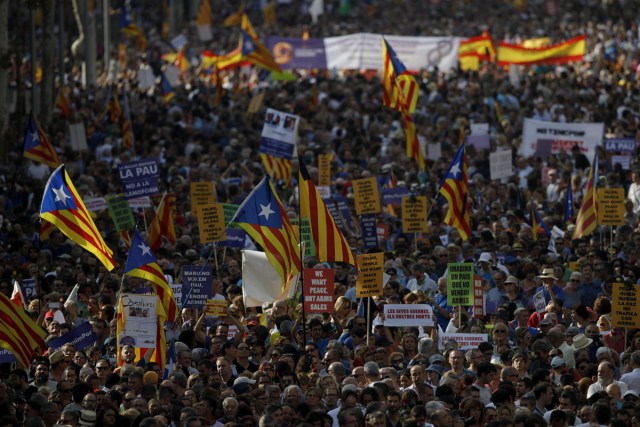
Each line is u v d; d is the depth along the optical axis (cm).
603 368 4984
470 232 7575
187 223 8481
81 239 5659
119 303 5347
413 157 9281
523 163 10044
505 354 5266
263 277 5828
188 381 5050
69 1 18388
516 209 8356
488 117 12525
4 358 5331
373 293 5725
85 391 4862
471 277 5788
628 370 5212
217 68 14225
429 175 9488
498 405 4675
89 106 13838
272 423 4428
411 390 4738
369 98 13812
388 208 8594
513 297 6372
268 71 16150
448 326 5912
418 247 7356
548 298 6356
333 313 5894
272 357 5331
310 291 5731
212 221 6825
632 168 9681
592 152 10288
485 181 9425
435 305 6147
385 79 8744
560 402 4738
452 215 7181
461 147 7169
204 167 9594
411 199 7238
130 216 7562
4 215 8325
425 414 4491
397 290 6125
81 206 5681
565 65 17238
